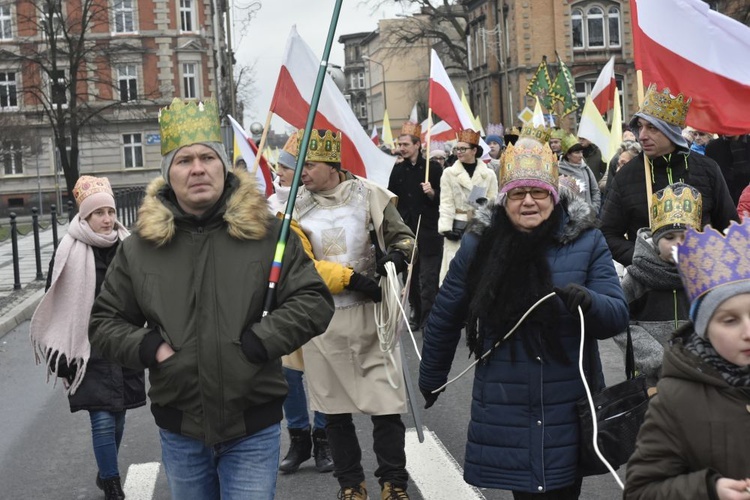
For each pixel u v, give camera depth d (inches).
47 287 238.1
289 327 149.2
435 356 180.7
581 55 2300.7
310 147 223.5
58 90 1921.8
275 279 151.8
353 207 227.1
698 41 289.3
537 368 168.1
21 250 1023.0
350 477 224.4
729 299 109.0
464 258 175.3
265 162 460.8
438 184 453.1
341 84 382.0
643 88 287.9
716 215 236.5
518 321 166.7
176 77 2377.0
